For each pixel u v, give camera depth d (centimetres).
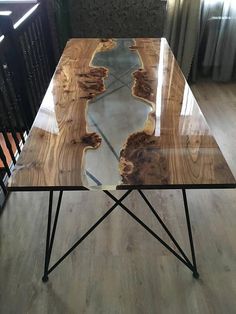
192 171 91
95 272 129
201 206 161
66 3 261
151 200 164
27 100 193
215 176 89
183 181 87
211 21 276
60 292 123
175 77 155
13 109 175
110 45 201
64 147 103
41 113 123
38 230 148
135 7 272
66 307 118
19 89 185
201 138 108
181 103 131
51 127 114
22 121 194
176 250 137
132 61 174
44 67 237
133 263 133
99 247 140
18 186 87
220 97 272
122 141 106
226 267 131
